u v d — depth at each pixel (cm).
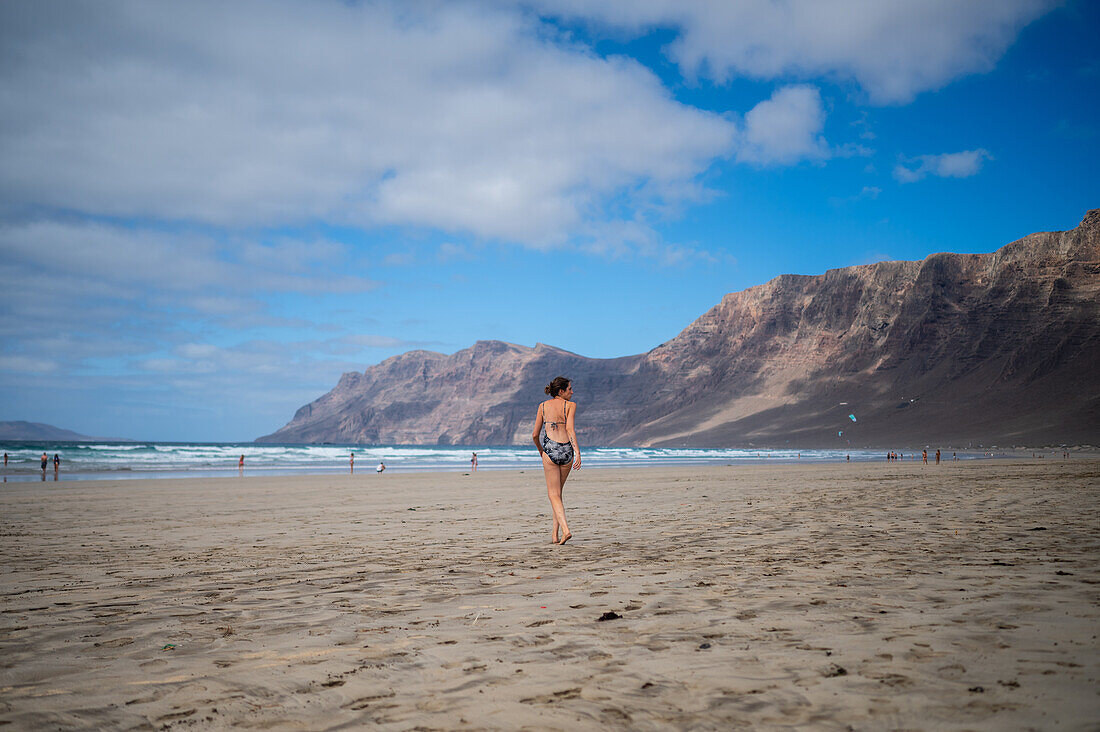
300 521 1154
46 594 506
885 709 238
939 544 663
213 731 237
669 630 356
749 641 330
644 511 1191
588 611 407
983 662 286
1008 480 1891
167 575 595
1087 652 296
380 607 436
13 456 5756
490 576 548
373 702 262
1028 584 452
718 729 226
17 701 267
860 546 664
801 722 230
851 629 347
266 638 362
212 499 1825
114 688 283
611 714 243
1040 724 220
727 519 991
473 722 239
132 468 4600
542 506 1391
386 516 1227
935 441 15388
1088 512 954
